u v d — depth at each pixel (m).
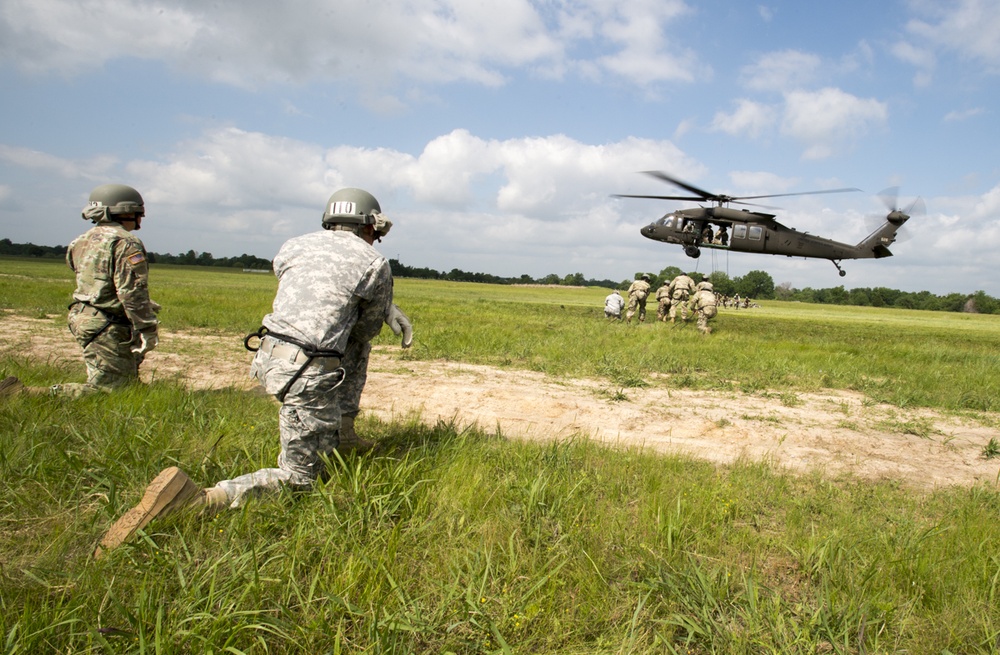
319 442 2.78
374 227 3.27
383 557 2.18
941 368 9.33
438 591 2.09
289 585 2.01
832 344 12.99
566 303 34.69
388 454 3.40
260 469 2.85
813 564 2.47
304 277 2.84
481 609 1.98
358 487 2.65
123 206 4.41
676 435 4.85
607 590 2.18
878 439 5.04
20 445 2.91
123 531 2.21
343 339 2.83
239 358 7.34
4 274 29.89
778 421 5.47
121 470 2.79
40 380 4.75
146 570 2.04
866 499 3.39
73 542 2.25
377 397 5.61
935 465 4.35
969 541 2.68
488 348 9.20
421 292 42.34
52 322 10.02
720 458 4.22
